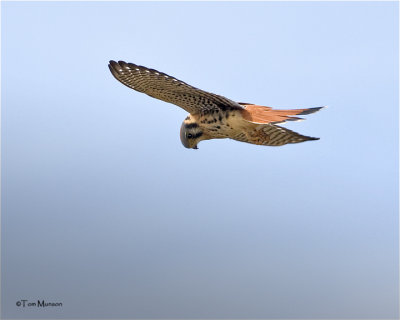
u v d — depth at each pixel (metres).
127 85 12.87
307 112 12.38
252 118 12.43
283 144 13.01
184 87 12.27
